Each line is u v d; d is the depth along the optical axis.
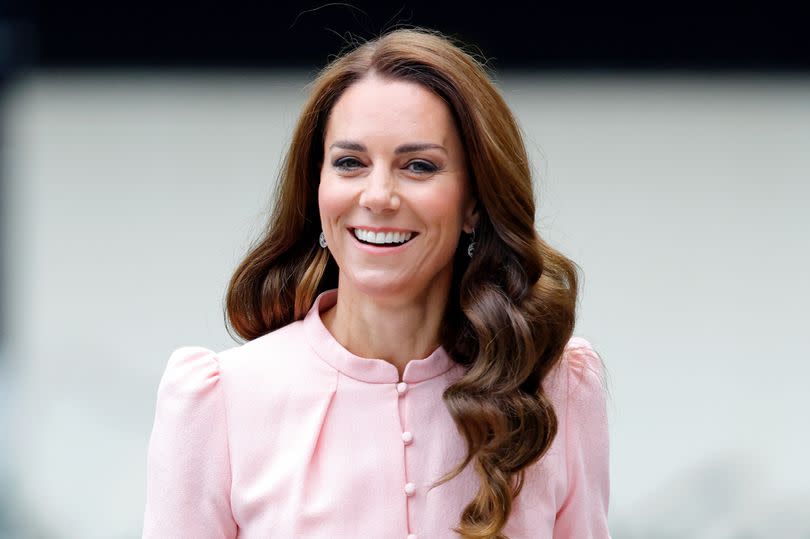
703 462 19.69
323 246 7.08
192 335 24.17
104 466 20.94
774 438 20.30
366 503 6.66
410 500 6.71
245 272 7.23
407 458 6.77
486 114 6.51
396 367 6.96
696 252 23.97
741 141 24.39
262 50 24.47
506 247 6.84
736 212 24.31
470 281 6.85
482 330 6.73
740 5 23.39
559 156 24.39
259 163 25.91
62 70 26.25
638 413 21.06
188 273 25.20
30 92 26.59
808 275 23.42
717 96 24.31
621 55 23.89
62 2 25.59
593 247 23.89
